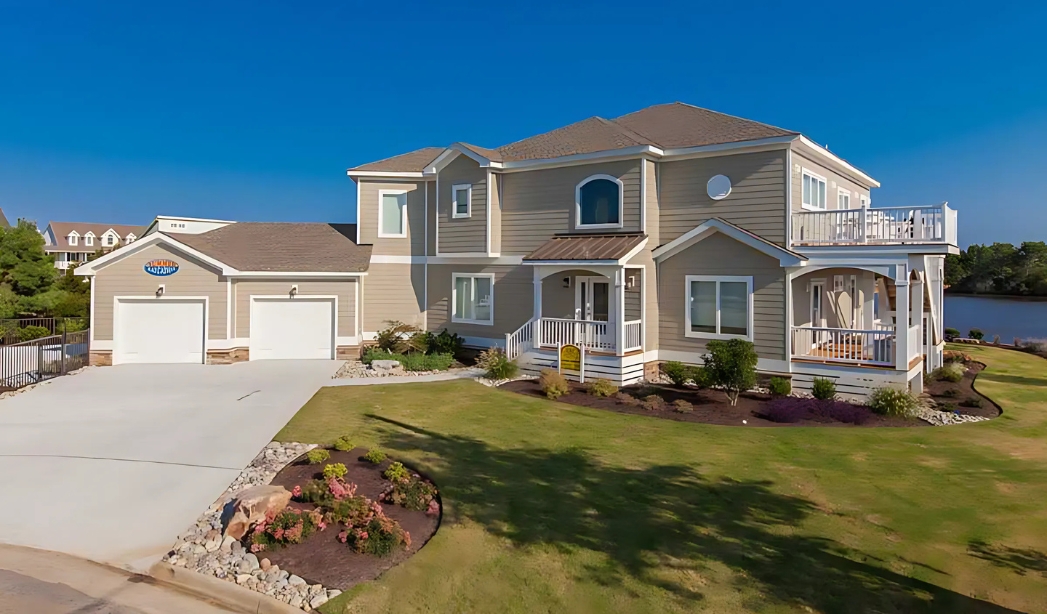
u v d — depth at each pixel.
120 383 18.06
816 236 16.84
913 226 15.53
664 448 11.67
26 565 7.20
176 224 29.59
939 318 21.22
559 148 21.14
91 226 87.31
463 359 22.78
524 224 21.41
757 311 17.25
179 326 21.75
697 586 6.55
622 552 7.34
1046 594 6.40
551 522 8.20
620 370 17.41
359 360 22.84
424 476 10.02
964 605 6.18
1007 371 21.27
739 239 17.17
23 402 15.50
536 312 19.33
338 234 25.94
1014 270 58.28
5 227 33.81
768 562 7.08
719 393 16.55
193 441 12.05
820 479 9.93
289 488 9.32
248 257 23.41
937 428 13.32
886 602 6.23
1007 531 7.96
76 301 34.88
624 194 19.16
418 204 24.20
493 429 13.04
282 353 22.80
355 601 6.30
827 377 16.22
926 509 8.70
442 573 6.86
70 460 10.84
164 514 8.55
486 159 21.09
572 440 12.22
